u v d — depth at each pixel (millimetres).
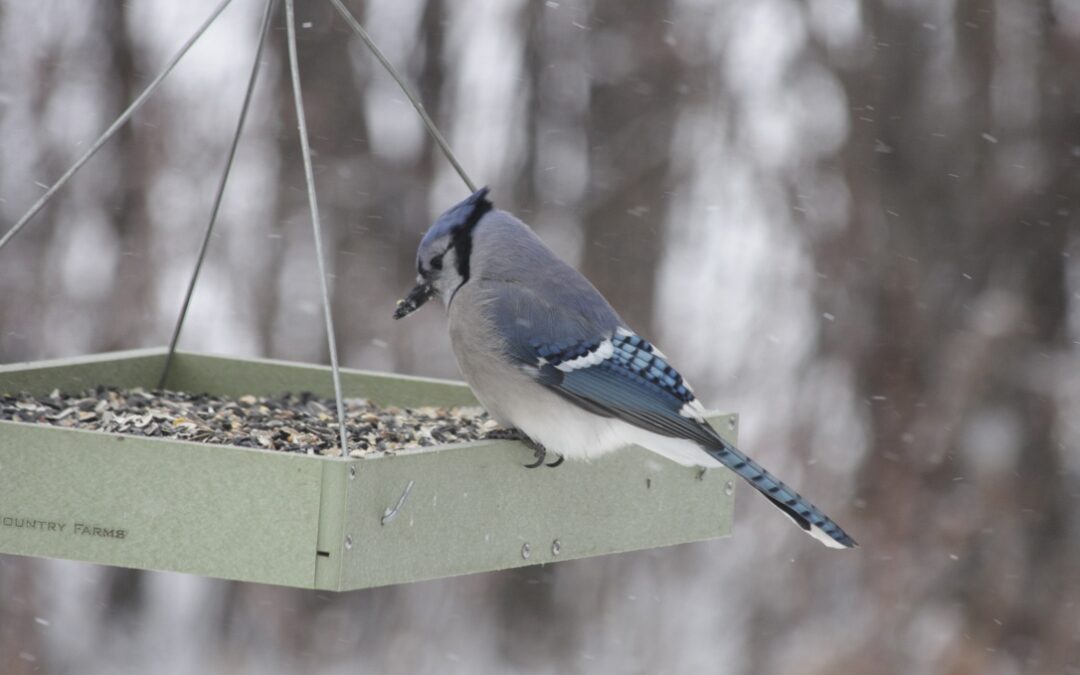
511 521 7527
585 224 13594
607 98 13664
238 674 13453
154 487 6848
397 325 13203
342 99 13367
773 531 13430
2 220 13180
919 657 13102
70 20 13266
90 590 13898
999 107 13852
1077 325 13875
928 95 13789
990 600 13297
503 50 13555
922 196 13781
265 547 6680
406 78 13453
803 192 13508
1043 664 13203
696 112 13555
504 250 8273
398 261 13359
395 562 6859
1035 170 13852
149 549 6855
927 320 13617
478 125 13508
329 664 13641
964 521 13383
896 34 13711
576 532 7883
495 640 13758
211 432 7832
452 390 9273
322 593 13812
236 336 13125
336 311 13172
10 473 7047
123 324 13031
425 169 13430
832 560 13383
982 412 13578
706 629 13453
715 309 13484
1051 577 13414
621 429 7938
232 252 13172
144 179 13172
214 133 13266
